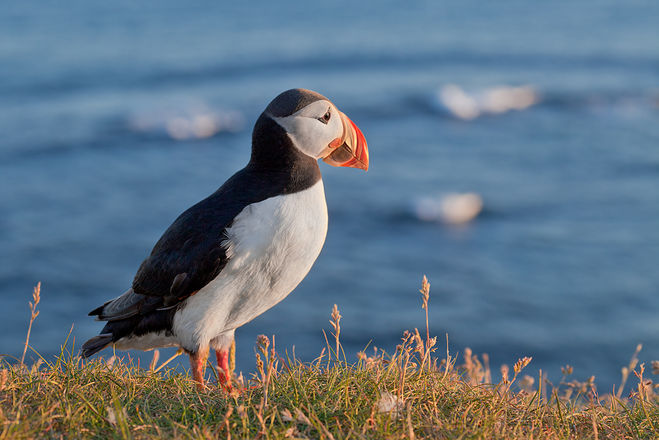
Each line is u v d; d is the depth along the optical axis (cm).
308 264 450
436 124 4259
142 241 2452
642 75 5784
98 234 2491
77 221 2612
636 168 3312
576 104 4700
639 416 443
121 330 473
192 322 444
